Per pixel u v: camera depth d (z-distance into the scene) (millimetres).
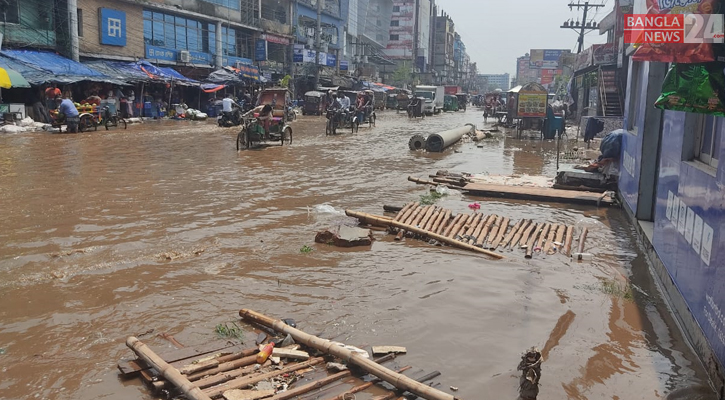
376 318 4605
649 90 7516
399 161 14984
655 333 4504
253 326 4426
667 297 5270
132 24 29625
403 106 49375
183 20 33719
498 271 5875
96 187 10148
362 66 66625
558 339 4309
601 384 3676
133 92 28000
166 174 11766
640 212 7754
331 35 55969
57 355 3910
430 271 5820
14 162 12969
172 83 29859
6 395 3410
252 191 10109
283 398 3379
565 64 52156
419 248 6703
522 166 14562
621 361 4008
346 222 7883
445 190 10531
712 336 3762
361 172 12789
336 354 3842
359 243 6719
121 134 20688
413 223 7566
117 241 6707
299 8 49562
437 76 106875
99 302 4844
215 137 20406
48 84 23219
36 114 22781
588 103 34656
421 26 95562
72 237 6863
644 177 7656
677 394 3576
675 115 5457
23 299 4891
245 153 15906
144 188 10141
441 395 3299
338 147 18297
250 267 5840
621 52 27609
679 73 3826
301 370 3771
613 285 5516
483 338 4281
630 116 9602
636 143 8195
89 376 3645
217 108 32750
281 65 44875
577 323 4621
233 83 33531
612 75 28375
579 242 7000
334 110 23297
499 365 3877
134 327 4375
